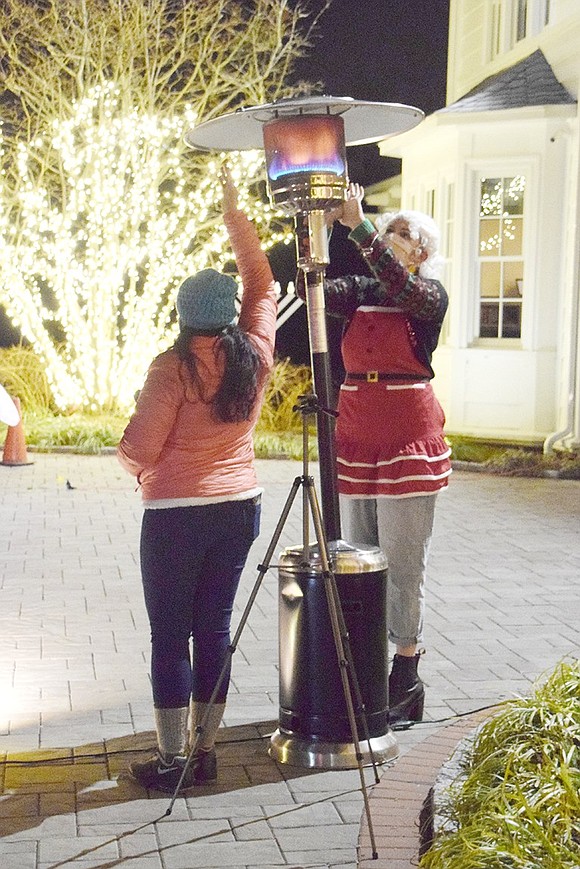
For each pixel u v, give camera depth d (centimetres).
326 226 491
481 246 1438
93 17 1608
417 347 511
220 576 451
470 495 1144
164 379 435
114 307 1669
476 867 316
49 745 490
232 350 434
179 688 443
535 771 372
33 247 1590
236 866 382
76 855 388
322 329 481
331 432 486
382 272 483
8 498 1113
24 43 1672
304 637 468
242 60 1781
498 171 1412
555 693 425
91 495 1134
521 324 1409
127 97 1616
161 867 380
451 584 782
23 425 1441
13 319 1680
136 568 825
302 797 438
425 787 436
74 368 1650
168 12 1661
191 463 439
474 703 547
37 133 1662
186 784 445
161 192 1825
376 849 381
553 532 962
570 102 1359
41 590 759
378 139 524
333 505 487
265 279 475
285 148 464
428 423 513
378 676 473
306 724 471
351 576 462
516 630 670
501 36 1614
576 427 1333
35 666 599
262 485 1186
